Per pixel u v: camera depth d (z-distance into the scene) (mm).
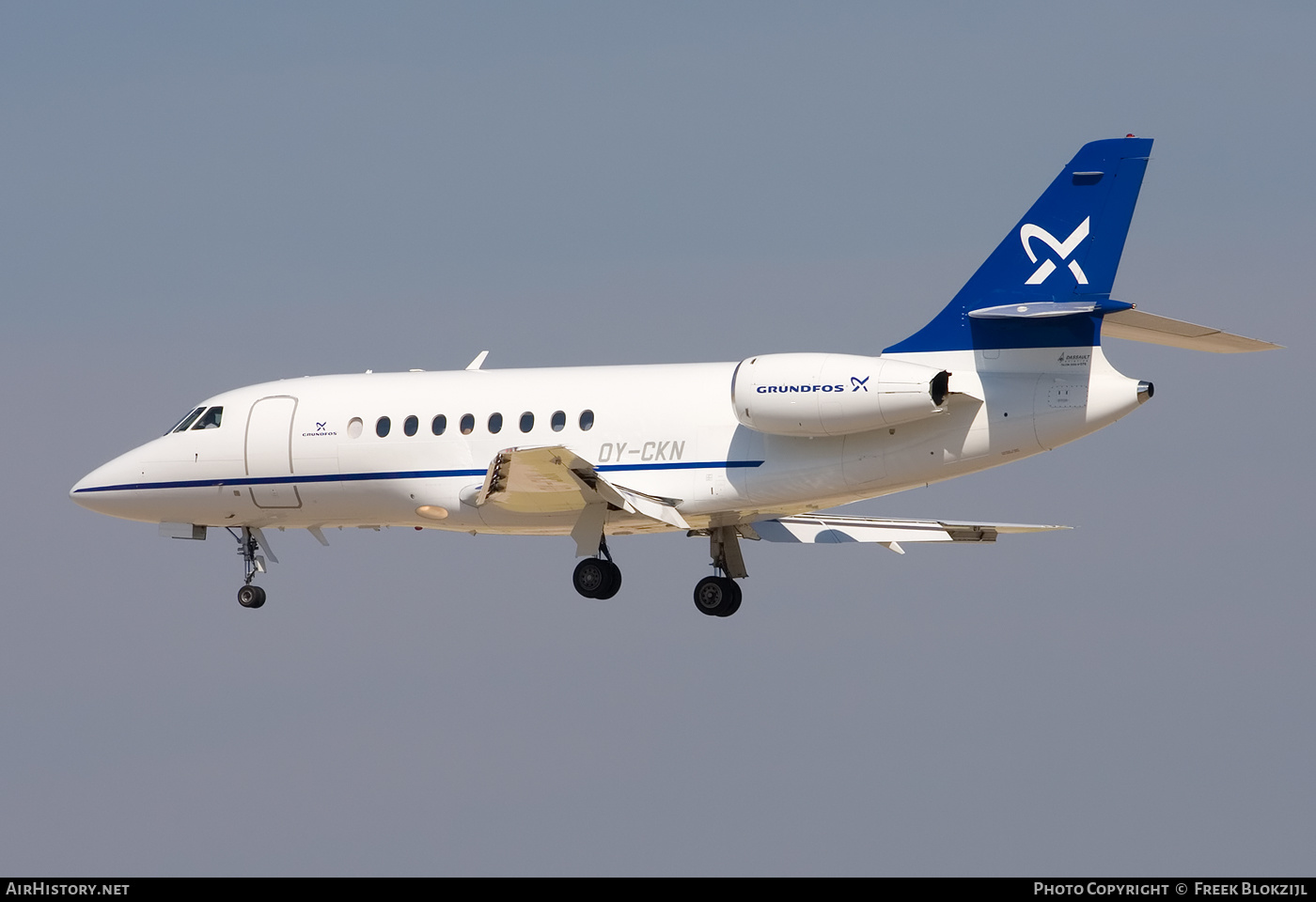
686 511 83500
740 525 88688
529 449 76438
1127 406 77500
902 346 81000
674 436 83875
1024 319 79000
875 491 81938
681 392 84688
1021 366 79000
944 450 79625
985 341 79562
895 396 77375
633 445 84500
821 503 83000
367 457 90500
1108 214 77625
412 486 89750
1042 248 78750
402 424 90062
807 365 79062
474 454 88375
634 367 87062
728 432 83000
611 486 80688
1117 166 77688
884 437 80375
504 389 88688
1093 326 77812
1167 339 77688
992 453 79250
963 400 79062
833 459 81125
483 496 79312
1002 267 79500
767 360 80062
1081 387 77938
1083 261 77875
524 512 87000
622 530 88188
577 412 86125
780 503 82750
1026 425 78562
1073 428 78188
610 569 87125
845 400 78125
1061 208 78438
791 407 79000
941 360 80250
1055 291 78312
